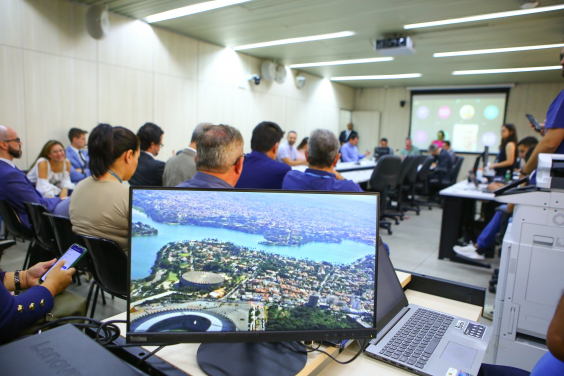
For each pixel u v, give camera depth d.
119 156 1.43
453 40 5.35
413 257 3.70
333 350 0.82
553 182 1.50
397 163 4.43
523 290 1.61
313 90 9.05
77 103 4.44
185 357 0.77
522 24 4.52
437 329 1.01
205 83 6.14
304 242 0.73
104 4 4.35
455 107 9.70
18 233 2.45
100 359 0.57
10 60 3.82
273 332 0.70
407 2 3.96
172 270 0.68
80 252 1.06
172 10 4.58
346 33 5.30
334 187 1.61
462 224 3.80
